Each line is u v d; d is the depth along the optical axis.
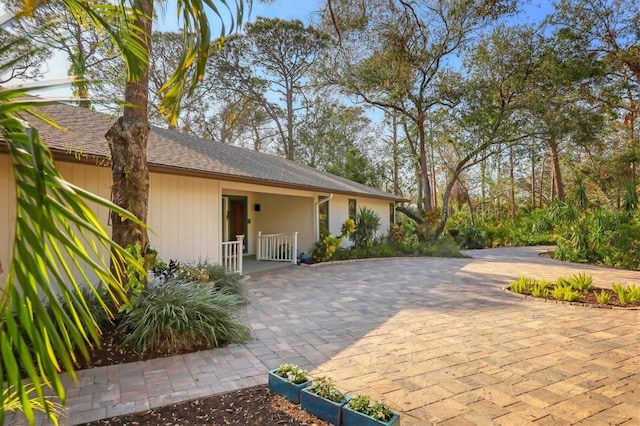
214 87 20.73
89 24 2.13
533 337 4.54
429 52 13.31
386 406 2.60
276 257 11.24
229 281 6.40
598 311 5.83
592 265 11.62
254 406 2.82
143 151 4.48
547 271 10.11
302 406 2.76
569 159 20.61
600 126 15.22
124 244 4.29
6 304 0.95
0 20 1.24
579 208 14.94
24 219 0.95
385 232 16.88
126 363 3.61
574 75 14.09
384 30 6.28
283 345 4.20
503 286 7.83
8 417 2.65
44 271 0.95
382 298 6.65
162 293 4.44
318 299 6.53
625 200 13.70
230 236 11.82
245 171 8.75
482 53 14.20
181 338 4.00
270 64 21.66
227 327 4.32
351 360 3.78
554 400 2.97
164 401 2.88
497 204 32.69
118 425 2.55
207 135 21.22
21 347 0.98
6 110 1.01
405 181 27.47
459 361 3.76
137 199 4.40
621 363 3.74
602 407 2.87
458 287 7.72
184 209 7.33
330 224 12.95
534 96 14.28
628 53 13.59
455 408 2.83
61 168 5.40
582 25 13.84
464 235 18.64
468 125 15.73
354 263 11.57
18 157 0.98
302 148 23.97
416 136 21.09
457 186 26.09
